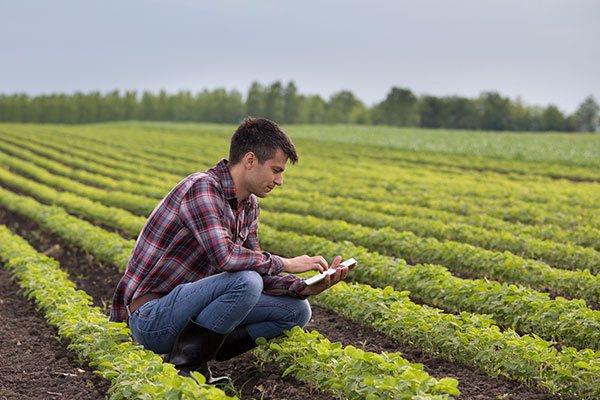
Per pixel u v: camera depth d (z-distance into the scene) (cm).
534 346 682
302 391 653
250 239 666
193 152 4569
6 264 1225
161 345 657
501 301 862
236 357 765
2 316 977
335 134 6325
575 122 11775
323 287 654
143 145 5138
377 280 1073
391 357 616
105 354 675
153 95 13588
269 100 13338
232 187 625
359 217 1745
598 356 670
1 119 12875
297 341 674
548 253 1294
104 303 1045
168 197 632
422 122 12006
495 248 1407
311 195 2222
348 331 872
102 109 13338
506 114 11612
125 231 1773
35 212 1984
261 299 670
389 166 3600
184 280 644
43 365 764
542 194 2273
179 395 526
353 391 568
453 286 944
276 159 609
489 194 2291
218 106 13375
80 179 3194
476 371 717
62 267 1390
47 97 13550
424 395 527
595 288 1007
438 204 2009
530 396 653
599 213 1848
